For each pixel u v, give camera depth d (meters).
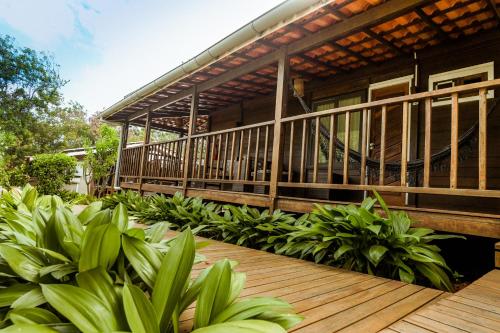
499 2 3.54
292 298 1.67
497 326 1.23
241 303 1.11
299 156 6.34
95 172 12.55
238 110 7.91
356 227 2.60
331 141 3.56
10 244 1.25
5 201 3.13
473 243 3.19
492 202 4.02
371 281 2.12
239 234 3.68
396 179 3.86
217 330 0.87
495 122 4.09
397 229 2.53
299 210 3.73
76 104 32.00
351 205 2.94
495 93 4.11
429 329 1.20
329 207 3.00
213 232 4.12
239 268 2.32
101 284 1.02
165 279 1.05
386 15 3.29
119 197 6.24
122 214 1.53
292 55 4.44
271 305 1.09
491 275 2.00
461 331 1.18
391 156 5.04
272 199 4.02
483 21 3.90
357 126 5.48
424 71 4.76
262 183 4.22
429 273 2.29
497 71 4.10
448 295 1.85
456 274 3.08
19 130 20.67
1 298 1.06
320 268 2.46
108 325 0.91
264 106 7.23
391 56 4.95
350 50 4.70
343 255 2.67
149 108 8.01
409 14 3.70
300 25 3.83
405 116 2.95
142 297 0.93
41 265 1.22
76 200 5.89
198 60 4.78
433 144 4.59
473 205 4.17
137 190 7.70
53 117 26.25
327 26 3.84
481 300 1.53
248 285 1.88
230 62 5.01
